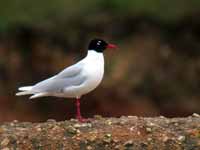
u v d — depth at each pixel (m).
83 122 12.41
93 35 24.97
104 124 12.22
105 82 23.86
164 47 25.30
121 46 24.89
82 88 12.67
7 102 23.77
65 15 24.98
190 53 25.61
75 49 24.80
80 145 11.62
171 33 25.66
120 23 25.28
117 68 24.23
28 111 23.53
